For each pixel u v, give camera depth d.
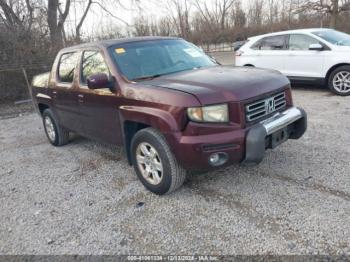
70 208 3.71
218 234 2.96
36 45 13.00
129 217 3.39
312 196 3.39
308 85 9.41
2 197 4.20
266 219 3.09
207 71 3.95
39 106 6.22
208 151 3.12
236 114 3.17
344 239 2.72
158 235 3.05
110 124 4.18
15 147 6.43
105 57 4.16
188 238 2.96
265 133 3.22
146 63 4.16
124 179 4.30
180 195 3.70
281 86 3.65
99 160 5.12
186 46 4.85
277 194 3.50
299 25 25.17
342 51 7.76
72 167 4.96
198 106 3.10
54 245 3.07
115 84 3.91
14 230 3.39
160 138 3.44
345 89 7.85
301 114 3.74
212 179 3.98
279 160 4.34
